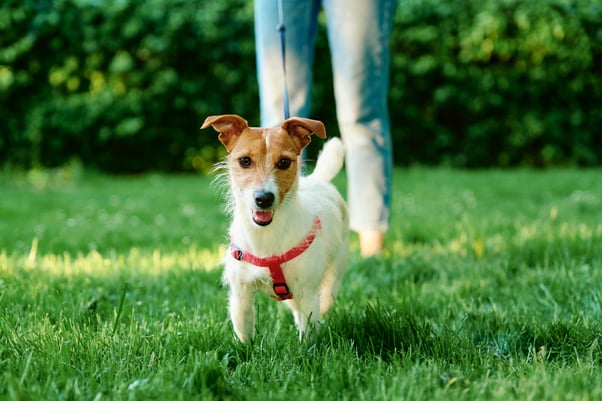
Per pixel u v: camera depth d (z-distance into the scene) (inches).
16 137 423.8
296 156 123.9
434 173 440.5
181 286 161.9
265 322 135.4
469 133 477.4
